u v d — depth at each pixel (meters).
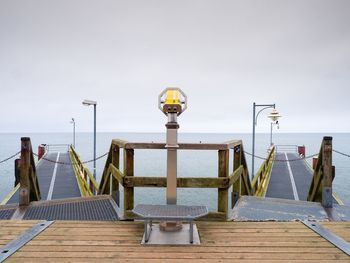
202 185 4.61
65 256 3.24
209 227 4.16
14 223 4.27
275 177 20.52
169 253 3.32
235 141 5.34
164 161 77.94
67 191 16.83
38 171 22.91
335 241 3.62
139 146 4.66
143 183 4.69
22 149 5.98
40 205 6.07
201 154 113.12
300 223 4.33
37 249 3.41
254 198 6.44
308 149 137.88
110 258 3.19
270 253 3.32
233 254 3.30
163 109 4.00
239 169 5.68
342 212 5.63
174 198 4.11
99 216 5.46
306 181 19.27
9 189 38.28
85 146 199.25
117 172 5.37
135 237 3.78
